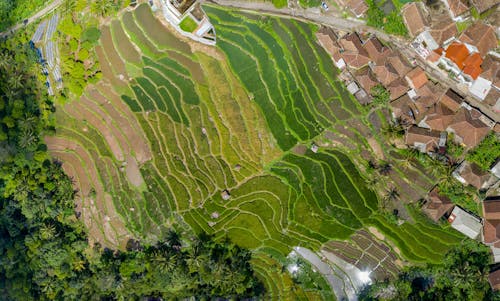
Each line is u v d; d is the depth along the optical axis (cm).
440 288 6331
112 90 6894
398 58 6025
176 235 6881
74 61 6931
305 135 6412
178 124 6712
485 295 6103
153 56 6712
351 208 6412
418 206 6241
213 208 6706
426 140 6019
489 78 5762
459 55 5797
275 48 6419
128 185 6956
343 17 6225
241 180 6638
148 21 6688
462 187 6062
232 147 6606
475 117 5903
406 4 5962
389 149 6262
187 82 6662
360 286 6619
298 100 6391
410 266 6412
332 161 6406
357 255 6569
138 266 6988
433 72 6069
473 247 6144
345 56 6156
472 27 5791
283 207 6588
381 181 6334
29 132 7044
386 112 6209
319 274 6744
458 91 6028
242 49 6500
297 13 6359
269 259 6838
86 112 7044
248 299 6875
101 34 6844
